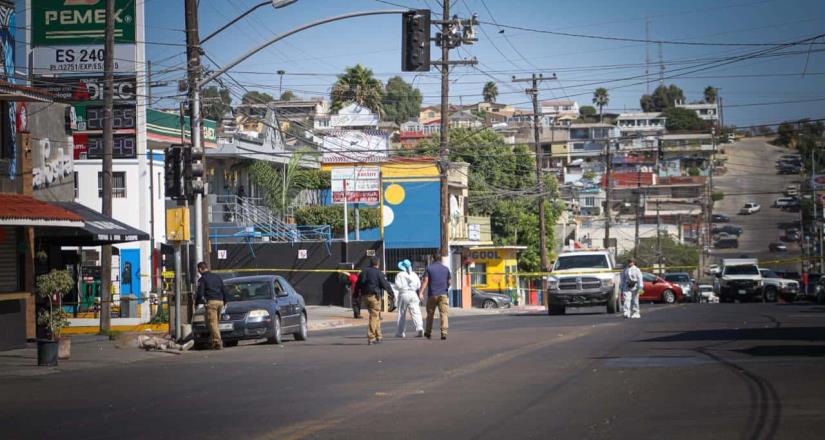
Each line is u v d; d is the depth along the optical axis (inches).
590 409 609.3
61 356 1128.2
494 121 7224.4
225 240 2682.1
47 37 2169.0
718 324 1411.2
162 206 2463.1
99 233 1434.5
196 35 1390.3
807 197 6589.6
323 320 1996.8
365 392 736.3
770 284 2955.2
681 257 5413.4
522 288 3622.0
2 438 573.0
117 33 2188.7
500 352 1040.8
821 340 1056.2
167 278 1914.4
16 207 1197.1
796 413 563.2
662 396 653.3
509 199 3929.6
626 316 1718.8
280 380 844.0
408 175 2935.5
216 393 765.9
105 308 1560.0
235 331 1269.7
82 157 2282.2
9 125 1296.8
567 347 1074.1
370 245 2511.1
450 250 3063.5
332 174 2527.1
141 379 899.4
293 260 2532.0
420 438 526.3
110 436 571.8
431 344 1202.0
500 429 546.0
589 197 6584.6
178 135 2731.3
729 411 580.1
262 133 3216.0
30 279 1332.4
